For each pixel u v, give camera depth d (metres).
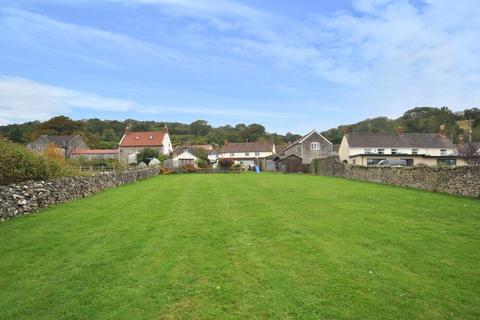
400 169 20.73
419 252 7.10
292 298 5.14
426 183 18.00
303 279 5.79
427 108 87.50
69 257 7.02
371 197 15.25
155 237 8.49
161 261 6.72
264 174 40.12
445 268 6.22
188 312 4.79
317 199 14.83
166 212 12.05
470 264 6.41
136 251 7.36
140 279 5.87
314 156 55.06
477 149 47.22
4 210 10.68
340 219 10.39
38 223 10.23
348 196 15.76
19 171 14.01
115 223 10.19
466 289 5.39
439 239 8.04
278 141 109.69
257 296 5.21
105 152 74.81
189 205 13.65
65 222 10.36
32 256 7.09
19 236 8.68
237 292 5.35
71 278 5.95
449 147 48.66
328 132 90.94
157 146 73.69
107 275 6.05
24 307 4.95
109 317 4.67
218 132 123.69
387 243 7.76
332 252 7.14
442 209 11.78
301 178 30.12
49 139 75.56
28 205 11.98
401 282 5.64
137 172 29.98
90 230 9.28
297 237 8.33
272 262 6.59
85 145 83.25
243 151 80.06
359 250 7.25
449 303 4.97
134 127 114.44
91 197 16.80
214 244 7.84
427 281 5.68
